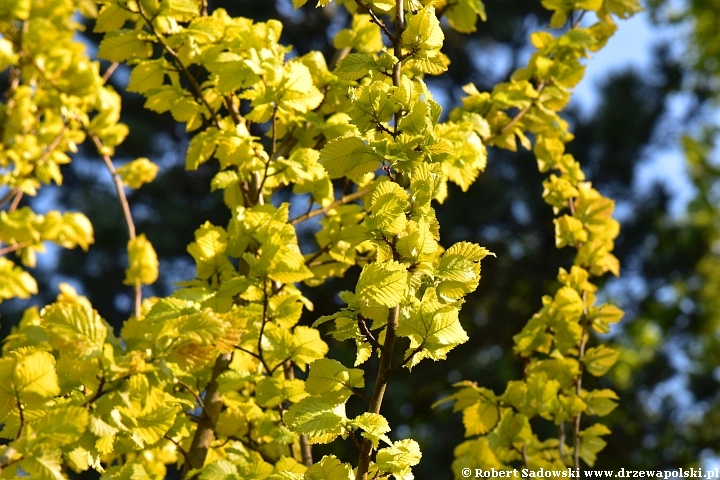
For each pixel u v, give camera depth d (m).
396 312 1.92
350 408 6.64
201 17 2.40
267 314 2.22
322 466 1.96
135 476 2.02
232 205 2.46
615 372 7.97
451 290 1.93
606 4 2.63
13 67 3.15
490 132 2.55
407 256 1.91
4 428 1.89
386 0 1.97
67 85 3.04
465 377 6.97
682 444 7.95
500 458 2.45
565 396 2.53
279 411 2.29
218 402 2.32
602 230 2.59
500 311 7.46
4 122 3.07
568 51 2.56
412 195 1.92
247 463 2.20
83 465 1.88
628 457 7.61
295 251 2.17
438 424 6.98
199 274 2.29
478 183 7.69
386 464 1.94
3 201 3.04
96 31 2.37
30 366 1.85
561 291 2.49
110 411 1.86
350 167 1.93
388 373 1.93
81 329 1.86
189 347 1.89
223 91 2.31
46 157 3.09
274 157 2.42
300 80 2.30
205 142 2.34
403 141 1.92
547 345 2.52
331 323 6.48
